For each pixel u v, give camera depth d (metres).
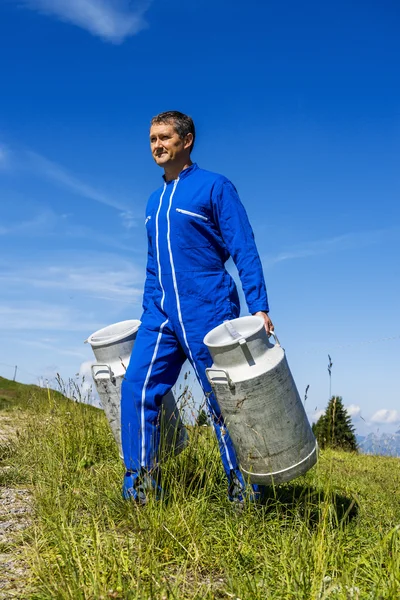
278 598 2.54
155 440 3.76
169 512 3.36
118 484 4.01
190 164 3.97
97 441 5.66
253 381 3.26
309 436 3.49
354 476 7.68
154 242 3.87
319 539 2.93
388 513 4.25
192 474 4.06
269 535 3.26
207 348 3.65
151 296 3.94
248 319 3.55
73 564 2.61
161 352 3.79
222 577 2.81
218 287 3.74
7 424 7.73
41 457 5.02
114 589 2.47
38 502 3.55
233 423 3.39
